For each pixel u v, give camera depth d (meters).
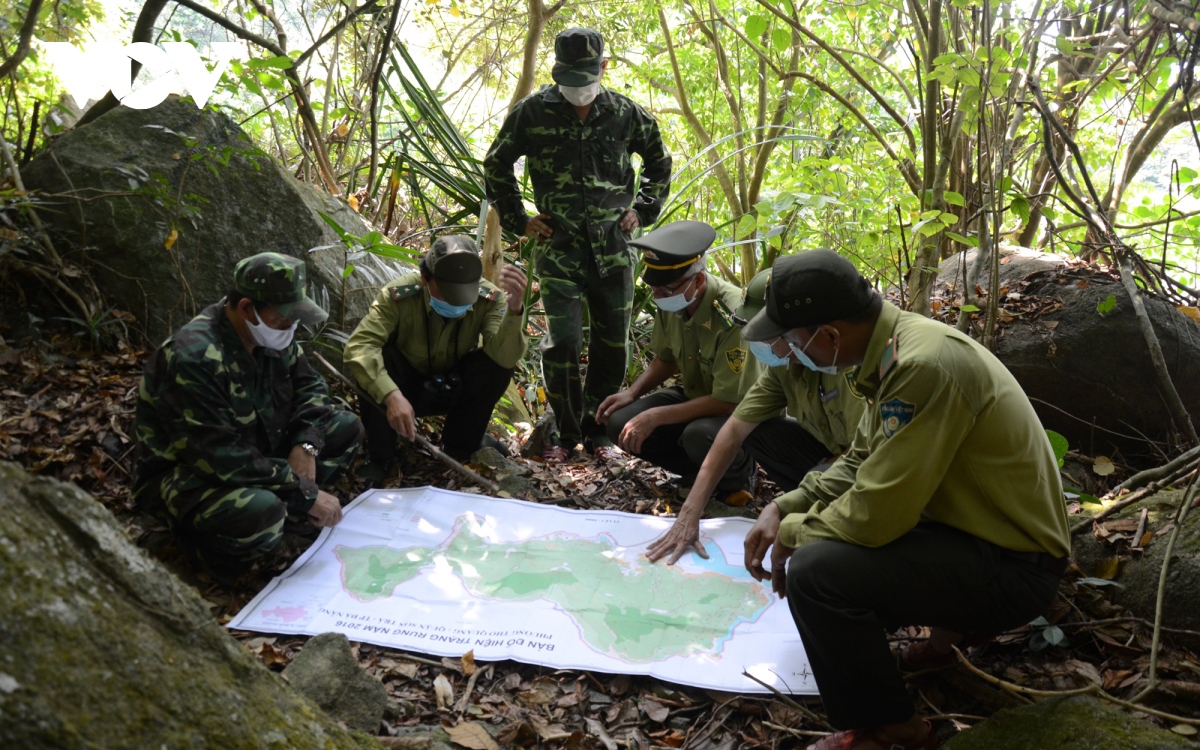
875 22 5.89
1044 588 2.01
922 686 2.33
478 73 7.50
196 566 2.80
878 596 1.96
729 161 7.10
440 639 2.49
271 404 2.89
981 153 4.10
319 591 2.70
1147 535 2.60
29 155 4.07
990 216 4.28
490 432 4.13
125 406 3.30
